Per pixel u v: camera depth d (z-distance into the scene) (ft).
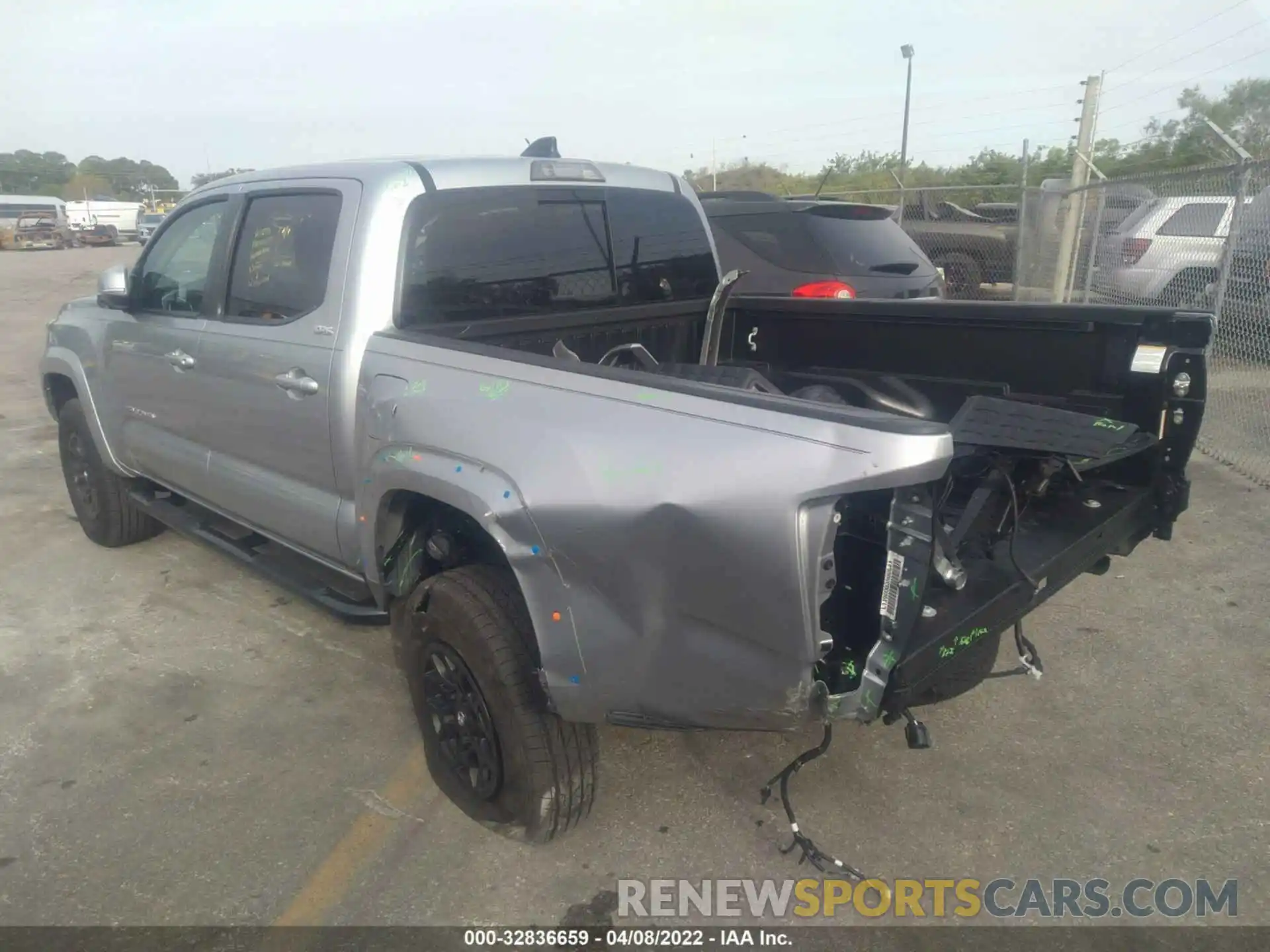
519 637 9.00
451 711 9.98
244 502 13.08
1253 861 9.41
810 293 22.79
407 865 9.55
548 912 8.95
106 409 15.94
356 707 12.52
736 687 7.64
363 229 10.68
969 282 41.86
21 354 41.68
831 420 6.87
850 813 10.25
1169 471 10.69
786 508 6.91
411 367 9.89
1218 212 30.89
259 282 12.13
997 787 10.62
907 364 13.07
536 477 8.18
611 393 8.09
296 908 9.00
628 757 11.25
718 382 10.82
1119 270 33.86
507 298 11.88
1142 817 10.09
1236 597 15.02
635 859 9.62
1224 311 25.91
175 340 13.55
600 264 12.98
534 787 9.11
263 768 11.18
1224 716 11.85
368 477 10.32
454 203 11.18
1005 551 9.14
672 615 7.71
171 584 16.47
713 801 10.46
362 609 11.58
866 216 24.61
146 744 11.69
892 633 7.15
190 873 9.46
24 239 147.13
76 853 9.76
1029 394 11.82
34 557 17.78
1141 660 13.21
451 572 9.55
